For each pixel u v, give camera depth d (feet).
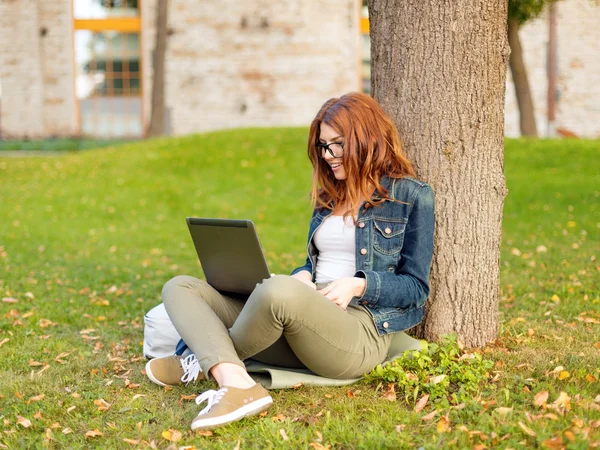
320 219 9.91
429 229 9.32
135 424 8.34
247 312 8.30
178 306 8.86
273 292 8.02
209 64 62.03
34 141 59.47
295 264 21.80
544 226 26.50
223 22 61.52
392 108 10.57
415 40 10.24
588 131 61.77
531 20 37.91
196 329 8.53
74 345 12.21
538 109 61.87
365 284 8.87
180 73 62.03
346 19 61.62
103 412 8.81
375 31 10.80
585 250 21.47
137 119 63.67
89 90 63.16
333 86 62.23
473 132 10.25
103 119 63.57
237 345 8.58
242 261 8.96
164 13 52.90
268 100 62.49
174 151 41.55
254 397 8.09
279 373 8.88
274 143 42.09
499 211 10.64
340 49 61.87
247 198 33.96
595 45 60.75
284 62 62.03
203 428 7.80
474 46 10.08
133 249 25.17
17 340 12.41
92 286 18.21
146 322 11.00
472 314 10.57
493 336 10.84
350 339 8.69
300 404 8.80
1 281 18.03
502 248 22.99
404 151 10.46
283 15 61.46
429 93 10.22
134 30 62.69
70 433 8.20
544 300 14.92
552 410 7.91
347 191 9.42
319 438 7.63
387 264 9.43
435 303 10.53
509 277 18.07
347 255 9.62
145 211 32.27
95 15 62.34
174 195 34.50
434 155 10.28
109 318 14.67
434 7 10.07
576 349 10.58
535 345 10.79
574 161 36.58
